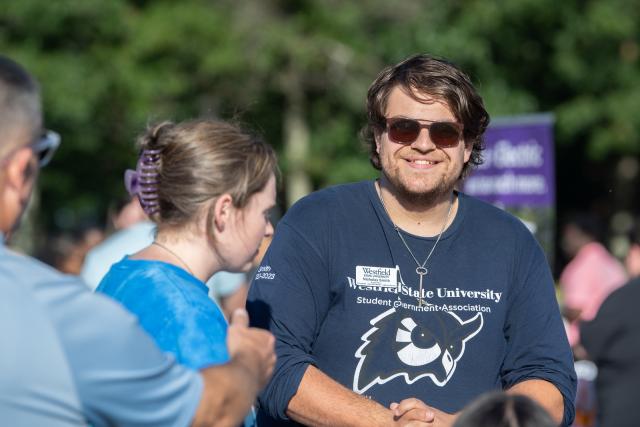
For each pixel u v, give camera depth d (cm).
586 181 5822
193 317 667
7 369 548
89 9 4038
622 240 4188
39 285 571
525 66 4462
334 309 866
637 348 1262
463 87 882
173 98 4378
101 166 4991
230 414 613
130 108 4172
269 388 831
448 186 876
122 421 578
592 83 4381
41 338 557
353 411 801
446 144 873
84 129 4450
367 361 853
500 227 899
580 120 4381
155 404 582
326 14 4453
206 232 695
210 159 687
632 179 5525
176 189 689
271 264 873
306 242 869
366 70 4556
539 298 888
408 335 853
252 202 700
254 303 866
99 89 4103
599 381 1306
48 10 4009
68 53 4147
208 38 4216
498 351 871
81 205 5291
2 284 563
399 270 870
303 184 4741
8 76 581
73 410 562
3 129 575
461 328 859
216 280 1548
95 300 582
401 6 4381
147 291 678
